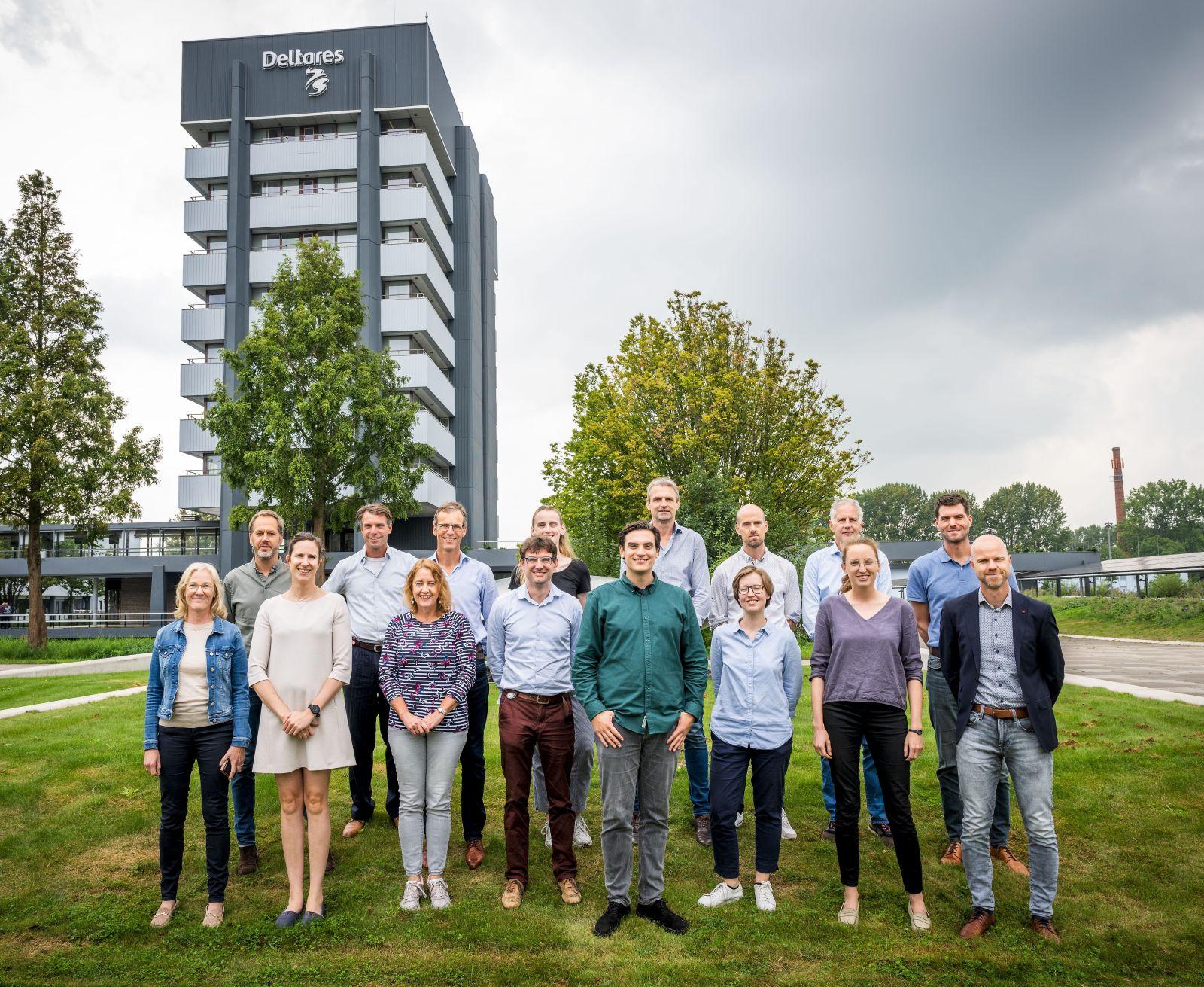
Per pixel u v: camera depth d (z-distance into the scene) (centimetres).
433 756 451
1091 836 530
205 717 436
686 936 405
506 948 394
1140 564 4141
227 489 3662
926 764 674
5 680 1367
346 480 2458
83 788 618
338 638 449
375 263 3869
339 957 386
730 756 446
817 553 569
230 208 3856
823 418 2097
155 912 440
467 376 4453
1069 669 1623
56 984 366
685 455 1991
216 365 3766
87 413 2588
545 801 564
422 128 4191
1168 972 376
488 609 554
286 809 432
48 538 4203
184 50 4041
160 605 3719
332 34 4050
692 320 2211
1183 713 819
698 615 565
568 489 2617
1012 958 383
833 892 457
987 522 11575
